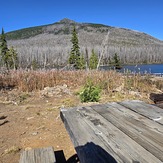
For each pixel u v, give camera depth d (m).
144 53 128.12
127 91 10.95
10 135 5.69
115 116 2.73
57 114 7.36
